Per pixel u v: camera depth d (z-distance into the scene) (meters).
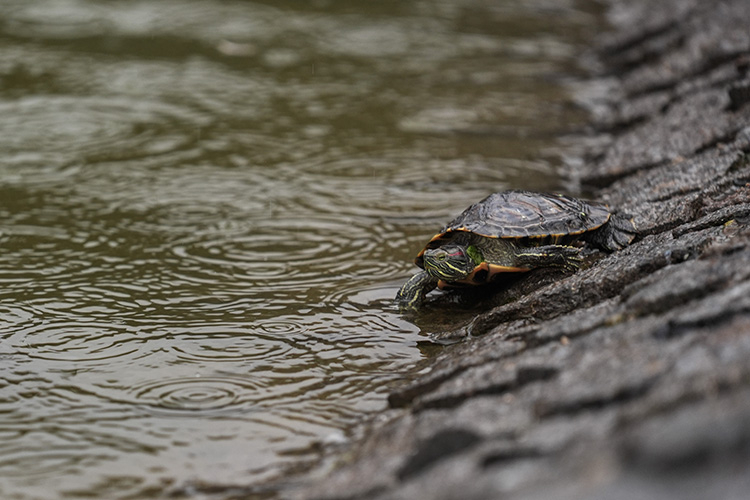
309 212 11.48
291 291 9.27
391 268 9.83
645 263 7.32
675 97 14.11
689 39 17.28
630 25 21.38
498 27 22.23
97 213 11.32
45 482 6.14
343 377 7.57
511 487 4.65
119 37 20.33
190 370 7.68
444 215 11.38
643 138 12.72
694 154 11.23
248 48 19.81
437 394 6.22
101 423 6.87
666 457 4.27
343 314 8.75
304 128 14.99
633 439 4.46
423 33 21.50
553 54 19.91
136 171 12.88
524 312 7.74
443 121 15.45
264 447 6.57
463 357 7.10
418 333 8.37
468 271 8.34
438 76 18.17
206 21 21.88
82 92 16.56
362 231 10.87
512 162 13.44
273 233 10.78
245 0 23.95
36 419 6.91
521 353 6.54
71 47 19.47
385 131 14.91
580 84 17.70
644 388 5.08
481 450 5.12
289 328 8.45
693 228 7.91
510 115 15.81
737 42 15.70
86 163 13.16
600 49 19.88
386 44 20.48
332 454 6.38
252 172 12.95
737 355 4.94
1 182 12.33
